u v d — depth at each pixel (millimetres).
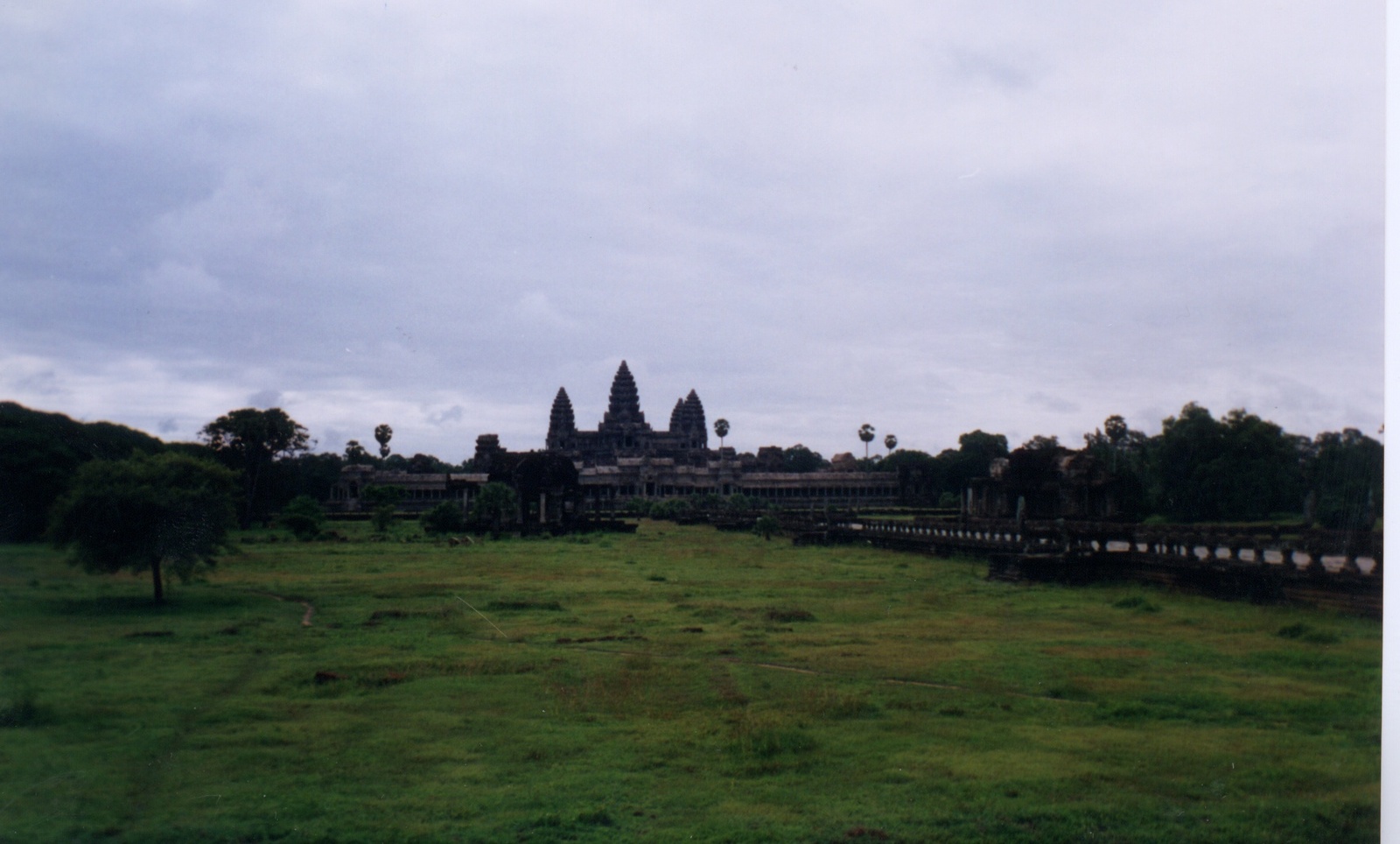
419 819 12469
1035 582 35812
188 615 24812
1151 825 12414
